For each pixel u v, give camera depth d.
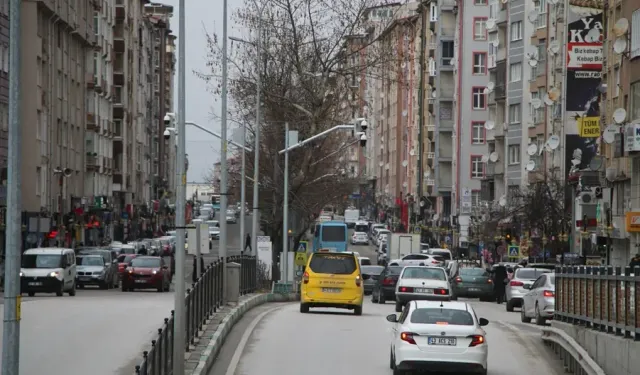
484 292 66.50
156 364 15.75
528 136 101.12
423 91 155.88
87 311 39.81
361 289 45.12
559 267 32.81
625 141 57.06
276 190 78.31
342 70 73.19
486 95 131.25
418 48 163.75
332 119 76.31
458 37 134.38
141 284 68.50
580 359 24.88
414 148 166.75
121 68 132.75
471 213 112.81
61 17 87.12
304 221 88.75
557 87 85.62
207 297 33.28
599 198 66.44
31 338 29.52
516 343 33.28
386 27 73.75
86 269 71.75
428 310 24.41
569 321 30.61
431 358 23.75
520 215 85.19
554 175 81.56
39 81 80.25
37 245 76.69
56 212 86.88
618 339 22.88
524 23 103.38
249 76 74.94
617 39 59.19
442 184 143.00
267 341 32.09
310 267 45.12
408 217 166.62
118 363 24.20
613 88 65.06
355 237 161.25
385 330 36.72
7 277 14.91
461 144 132.25
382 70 74.19
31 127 78.25
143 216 154.75
